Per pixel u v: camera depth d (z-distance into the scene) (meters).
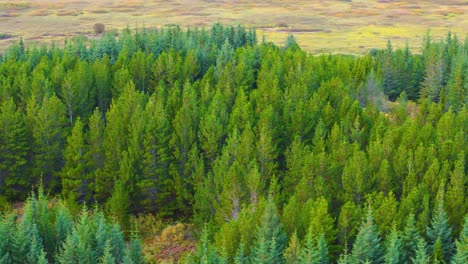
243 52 107.69
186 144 74.88
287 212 52.44
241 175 62.62
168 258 64.06
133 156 73.38
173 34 126.62
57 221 54.28
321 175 62.75
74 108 85.69
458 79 105.50
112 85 95.88
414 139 68.88
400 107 89.31
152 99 82.69
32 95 80.44
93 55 112.69
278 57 100.94
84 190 76.31
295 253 47.22
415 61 127.25
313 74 93.75
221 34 136.00
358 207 53.44
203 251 50.56
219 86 91.38
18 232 50.88
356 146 64.50
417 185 60.09
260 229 50.06
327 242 50.88
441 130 72.88
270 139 68.88
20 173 79.06
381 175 60.16
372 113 83.19
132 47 115.25
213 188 67.44
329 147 70.94
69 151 76.31
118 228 53.94
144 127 74.50
